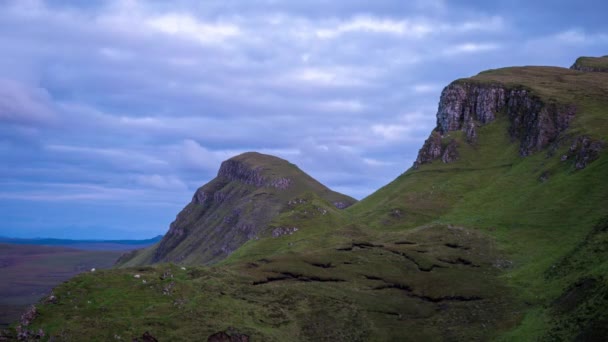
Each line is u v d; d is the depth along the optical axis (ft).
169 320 469.16
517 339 482.69
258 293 570.05
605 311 413.59
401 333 533.55
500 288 617.21
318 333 511.40
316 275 652.89
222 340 456.04
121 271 549.54
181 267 611.47
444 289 626.23
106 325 451.12
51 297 483.92
